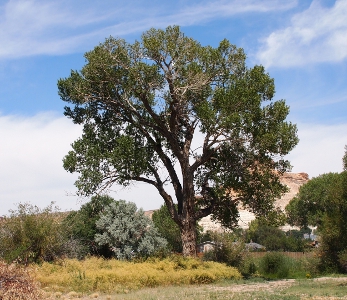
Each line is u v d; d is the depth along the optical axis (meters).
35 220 24.28
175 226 40.84
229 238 29.89
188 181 25.92
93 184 24.31
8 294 11.16
